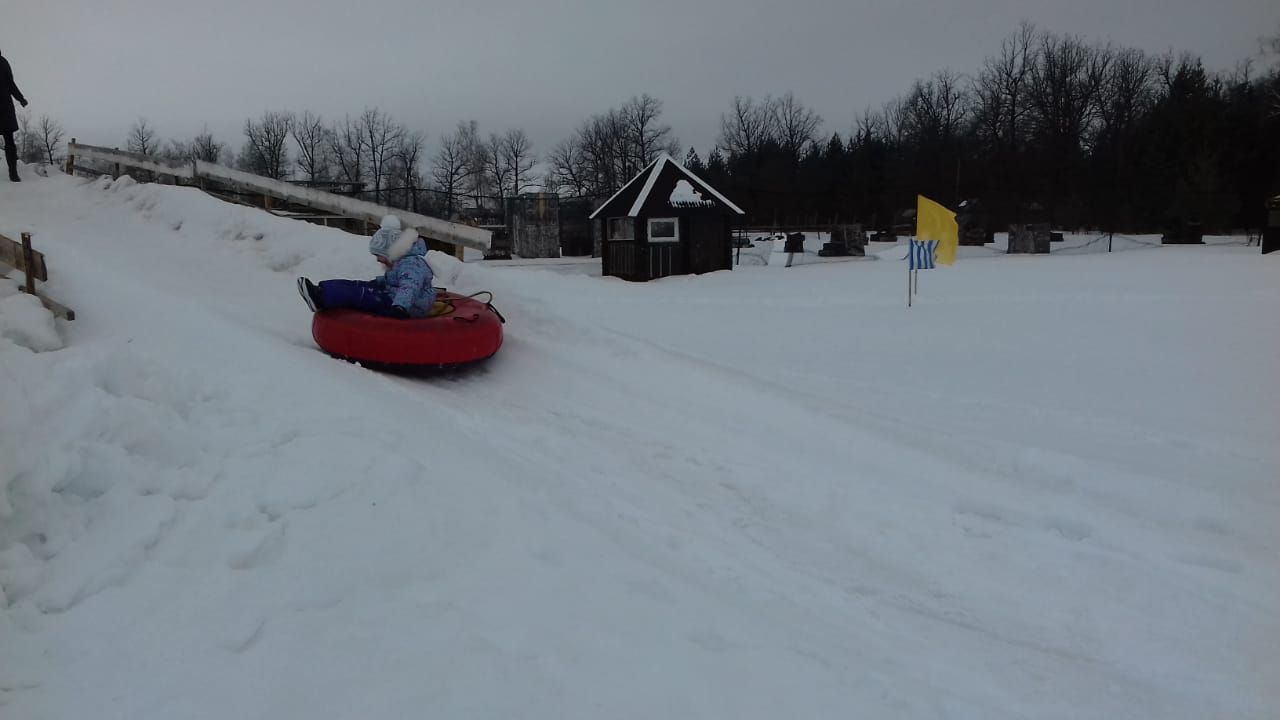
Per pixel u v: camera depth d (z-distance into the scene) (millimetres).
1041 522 5148
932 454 6070
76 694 2939
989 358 9172
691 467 6102
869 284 16156
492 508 4445
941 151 57969
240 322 8414
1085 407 7211
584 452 6141
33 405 4289
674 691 3133
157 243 11969
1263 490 5352
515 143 74438
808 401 7305
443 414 6371
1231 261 18562
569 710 2984
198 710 2896
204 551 3771
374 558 3857
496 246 29703
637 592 3816
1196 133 45531
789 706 3127
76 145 17250
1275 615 4090
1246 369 8312
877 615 4113
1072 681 3590
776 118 70812
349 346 7770
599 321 11422
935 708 3246
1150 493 5336
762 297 14312
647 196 20141
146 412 4570
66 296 7125
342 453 4695
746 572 4430
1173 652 3859
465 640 3320
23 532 3664
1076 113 57469
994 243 36438
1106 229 45531
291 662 3150
